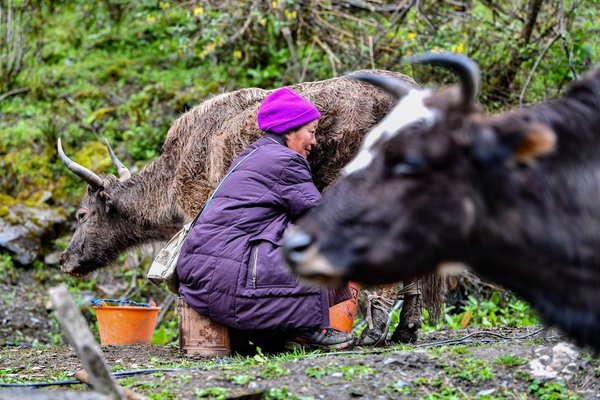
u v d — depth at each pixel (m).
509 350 5.62
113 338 7.73
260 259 6.21
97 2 14.84
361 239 3.45
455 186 3.38
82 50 14.36
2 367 6.66
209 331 6.54
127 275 11.25
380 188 3.45
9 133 12.48
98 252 8.76
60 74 13.76
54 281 11.12
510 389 5.15
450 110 3.38
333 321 6.92
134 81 13.48
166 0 12.52
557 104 3.62
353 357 5.58
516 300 9.45
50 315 10.56
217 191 6.50
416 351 5.58
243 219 6.30
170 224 8.43
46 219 11.49
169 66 13.65
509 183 3.40
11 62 13.70
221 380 5.16
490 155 3.32
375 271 3.47
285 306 6.14
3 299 10.49
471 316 8.98
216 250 6.29
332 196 3.54
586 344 3.63
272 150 6.40
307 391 4.96
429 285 6.81
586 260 3.45
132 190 8.52
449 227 3.40
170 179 8.29
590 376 5.20
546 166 3.45
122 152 12.28
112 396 3.93
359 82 7.20
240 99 7.78
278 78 12.38
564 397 5.04
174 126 8.18
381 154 3.47
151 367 6.15
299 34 11.73
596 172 3.48
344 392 4.98
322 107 7.05
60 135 12.51
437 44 10.67
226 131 7.50
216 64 13.27
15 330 10.16
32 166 12.17
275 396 4.86
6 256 11.00
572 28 10.68
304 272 3.50
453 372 5.25
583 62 10.62
